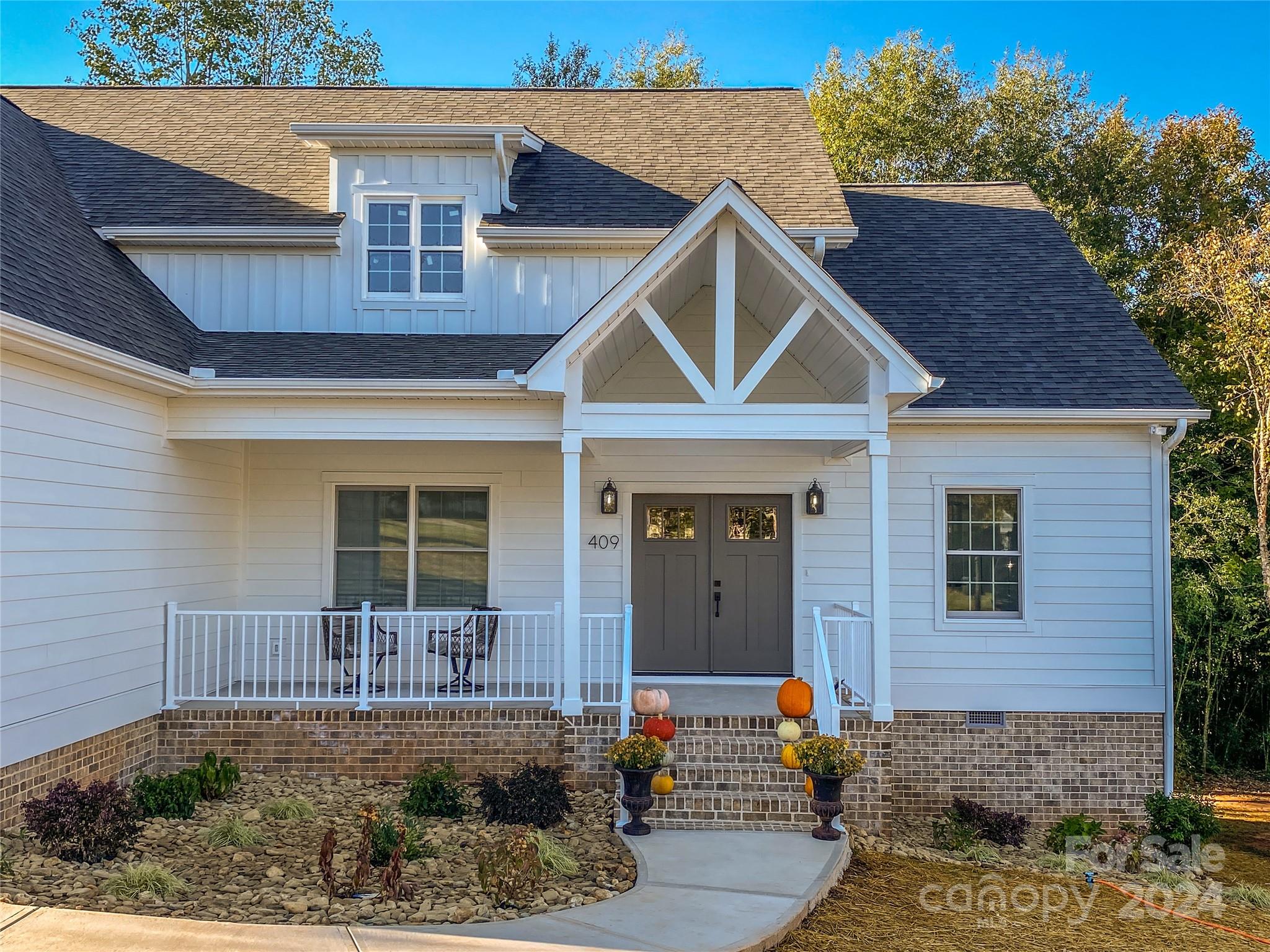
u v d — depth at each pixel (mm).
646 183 12211
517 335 11328
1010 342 11617
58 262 8695
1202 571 16109
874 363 9148
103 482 8266
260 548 11211
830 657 11250
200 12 26062
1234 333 16297
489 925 5750
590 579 11375
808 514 11320
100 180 11891
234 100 14094
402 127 11211
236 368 9570
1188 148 24969
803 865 7277
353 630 10188
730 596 11602
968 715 10852
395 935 5426
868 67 28406
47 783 7492
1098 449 10961
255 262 11375
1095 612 10883
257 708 9312
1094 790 10758
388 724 9328
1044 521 10953
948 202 14711
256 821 7812
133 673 8766
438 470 11312
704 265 10531
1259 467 15641
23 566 7199
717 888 6730
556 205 11688
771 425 9180
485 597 11359
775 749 8930
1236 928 7301
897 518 11055
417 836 7230
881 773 8906
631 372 11562
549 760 9406
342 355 10203
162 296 11016
